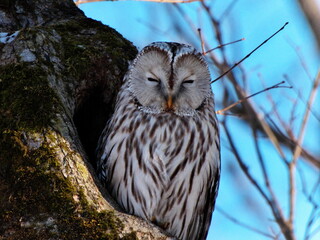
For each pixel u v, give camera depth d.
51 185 9.64
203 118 11.50
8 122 10.15
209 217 12.00
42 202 9.53
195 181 11.31
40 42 11.39
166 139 11.18
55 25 12.66
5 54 11.07
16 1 13.05
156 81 11.33
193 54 11.45
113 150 11.24
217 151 11.70
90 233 9.42
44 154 9.88
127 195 11.13
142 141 11.14
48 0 13.37
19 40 11.23
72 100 11.45
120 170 11.14
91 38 12.70
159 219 11.29
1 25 12.71
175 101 11.20
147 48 11.54
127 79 11.70
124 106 11.49
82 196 9.71
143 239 9.64
